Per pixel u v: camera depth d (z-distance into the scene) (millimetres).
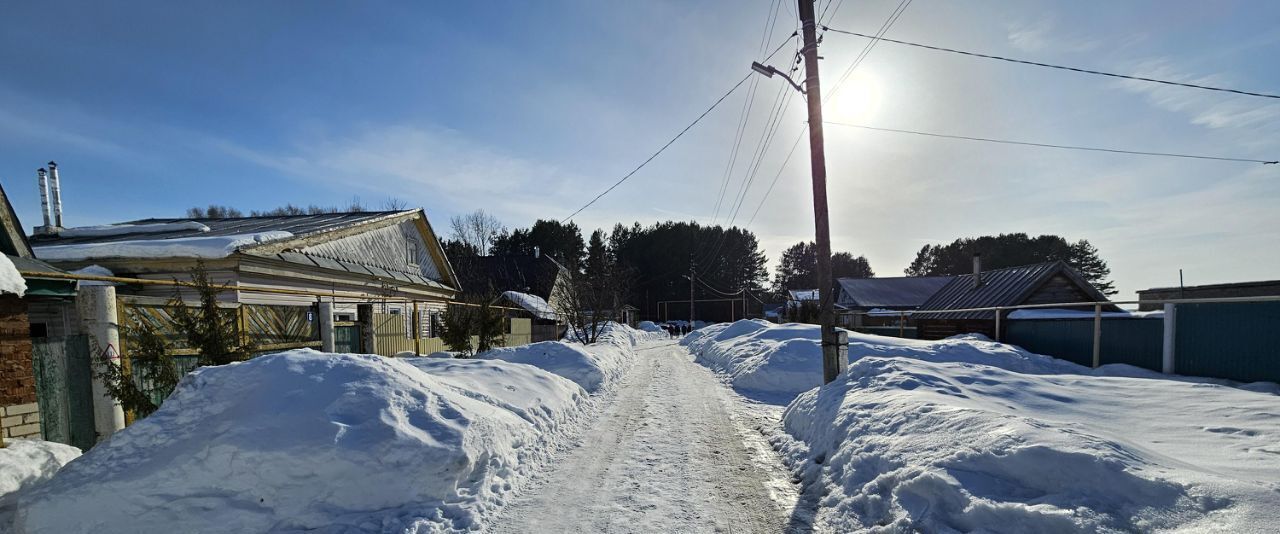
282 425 4227
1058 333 14586
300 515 3932
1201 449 4180
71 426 5273
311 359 5027
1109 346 12992
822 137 8758
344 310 14047
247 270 10539
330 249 13891
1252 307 10094
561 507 4555
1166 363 11445
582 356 11938
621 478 5316
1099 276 63969
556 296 40281
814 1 8875
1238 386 9797
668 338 42500
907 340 16062
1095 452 3398
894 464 4285
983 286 22062
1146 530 2793
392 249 17656
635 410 8914
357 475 4082
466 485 4613
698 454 6188
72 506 3797
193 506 3865
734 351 16000
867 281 43625
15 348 4785
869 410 5648
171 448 4094
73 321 9078
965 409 4754
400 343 14156
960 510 3443
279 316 8820
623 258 63750
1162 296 21656
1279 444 4055
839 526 4035
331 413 4414
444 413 4938
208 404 4457
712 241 66500
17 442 4617
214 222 18156
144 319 6199
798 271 86688
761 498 4770
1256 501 2746
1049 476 3395
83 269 10242
